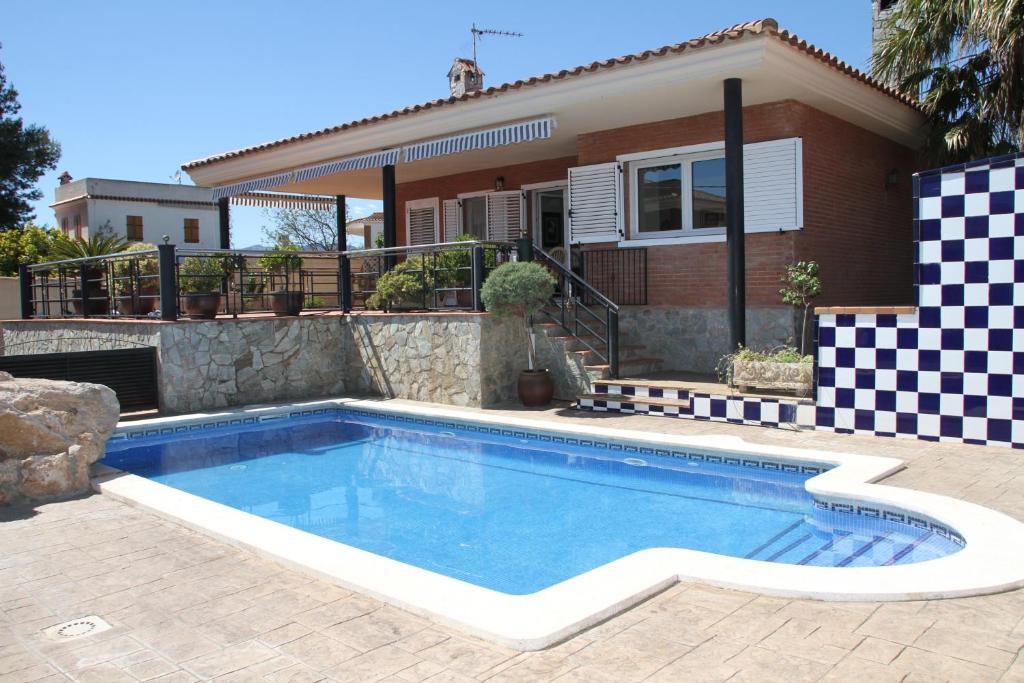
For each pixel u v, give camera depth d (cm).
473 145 1252
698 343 1222
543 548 585
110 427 751
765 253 1153
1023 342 729
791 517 646
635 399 1034
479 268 1147
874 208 1360
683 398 991
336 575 446
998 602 390
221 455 945
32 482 669
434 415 1077
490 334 1129
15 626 398
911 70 1305
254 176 1631
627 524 640
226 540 537
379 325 1265
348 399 1247
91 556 515
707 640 353
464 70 1945
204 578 464
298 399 1255
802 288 1098
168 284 1136
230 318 1205
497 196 1669
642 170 1292
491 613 380
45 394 709
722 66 976
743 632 360
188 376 1139
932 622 366
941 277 770
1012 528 505
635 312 1286
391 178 1411
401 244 1881
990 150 1256
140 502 641
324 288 2173
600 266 1325
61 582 465
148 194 4228
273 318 1240
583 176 1336
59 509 643
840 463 709
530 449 944
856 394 832
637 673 321
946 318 770
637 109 1169
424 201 1814
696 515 661
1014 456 715
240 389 1197
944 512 543
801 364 909
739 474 782
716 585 422
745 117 1167
